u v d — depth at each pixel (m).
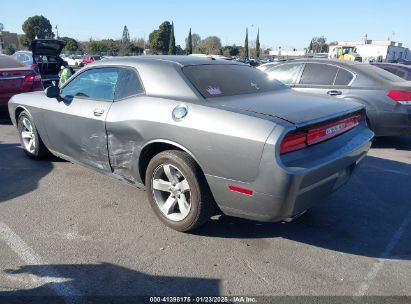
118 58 4.02
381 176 5.05
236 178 2.86
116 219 3.64
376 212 3.92
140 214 3.75
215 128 2.91
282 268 2.91
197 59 3.86
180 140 3.11
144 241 3.25
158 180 3.43
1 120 8.55
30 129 5.19
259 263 2.97
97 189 4.35
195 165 3.11
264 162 2.69
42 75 13.66
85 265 2.89
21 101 5.11
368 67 6.71
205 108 3.06
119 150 3.69
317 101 3.45
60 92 4.49
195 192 3.12
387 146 6.80
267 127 2.72
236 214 3.05
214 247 3.18
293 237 3.38
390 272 2.88
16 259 2.95
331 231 3.50
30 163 5.22
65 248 3.12
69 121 4.21
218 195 3.04
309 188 2.84
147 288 2.65
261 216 2.90
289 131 2.70
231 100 3.23
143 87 3.56
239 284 2.71
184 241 3.26
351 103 3.62
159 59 3.74
